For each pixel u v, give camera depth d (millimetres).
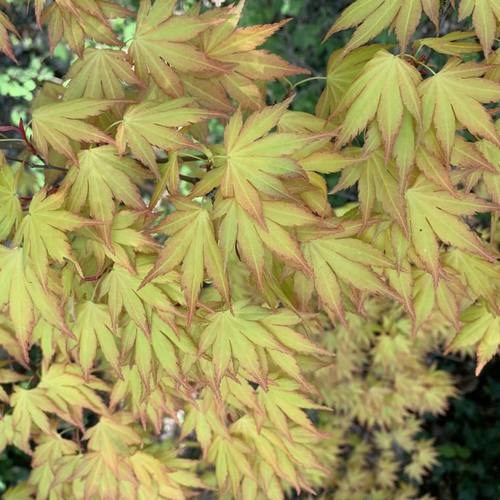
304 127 552
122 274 545
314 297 676
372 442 1384
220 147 511
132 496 702
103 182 520
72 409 687
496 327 633
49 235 508
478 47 515
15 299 532
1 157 519
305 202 538
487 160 521
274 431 666
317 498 1254
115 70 550
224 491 688
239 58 560
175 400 650
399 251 538
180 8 1249
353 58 555
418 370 1254
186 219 515
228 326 557
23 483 838
